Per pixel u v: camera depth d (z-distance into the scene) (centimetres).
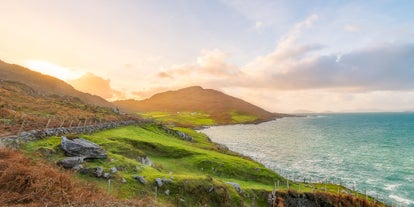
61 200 1978
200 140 10581
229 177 5281
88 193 2258
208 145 9231
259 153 11962
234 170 5550
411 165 10019
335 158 11212
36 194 1938
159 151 5781
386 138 18812
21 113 5391
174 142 7344
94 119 7144
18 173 2056
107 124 6731
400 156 11881
